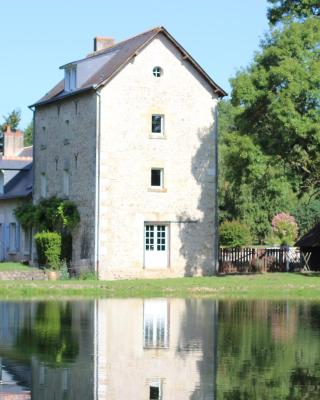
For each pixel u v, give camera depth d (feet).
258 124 150.20
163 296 124.36
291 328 88.48
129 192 150.61
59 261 154.71
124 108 150.82
